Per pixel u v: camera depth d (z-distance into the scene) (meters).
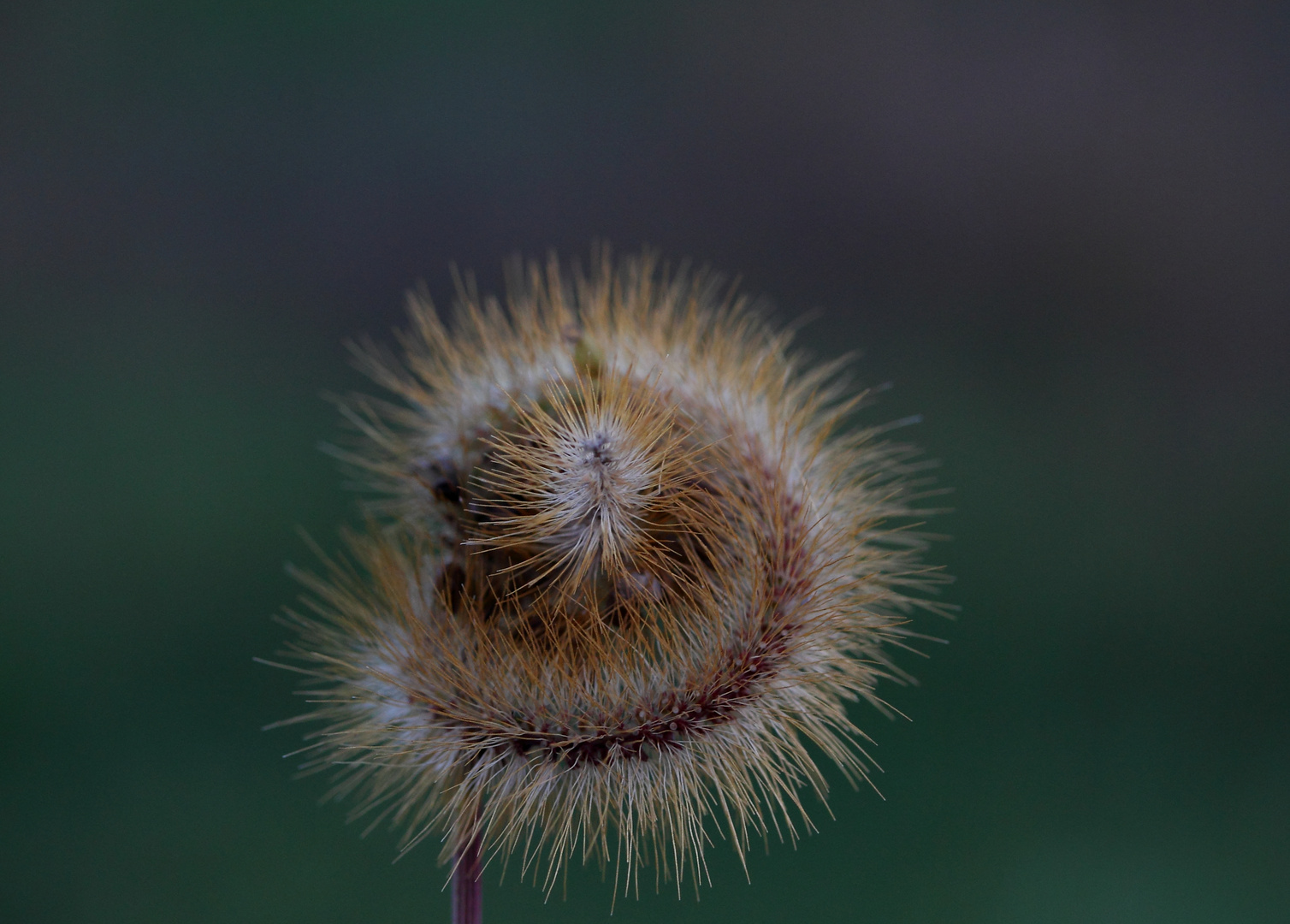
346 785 0.22
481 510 0.22
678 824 0.22
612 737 0.22
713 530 0.22
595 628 0.22
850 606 0.22
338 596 0.22
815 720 0.22
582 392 0.22
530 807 0.22
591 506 0.22
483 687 0.22
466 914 0.22
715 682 0.22
